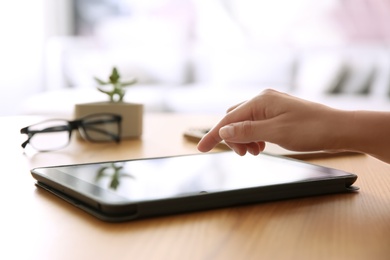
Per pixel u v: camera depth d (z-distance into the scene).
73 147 0.95
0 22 4.03
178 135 1.12
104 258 0.38
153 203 0.48
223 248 0.40
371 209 0.52
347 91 3.80
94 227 0.45
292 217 0.49
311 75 3.85
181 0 4.65
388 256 0.39
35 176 0.60
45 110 3.26
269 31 4.53
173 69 4.16
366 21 4.35
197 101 3.58
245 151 0.62
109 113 1.03
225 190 0.51
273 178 0.57
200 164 0.65
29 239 0.42
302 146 0.58
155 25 4.68
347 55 3.80
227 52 4.14
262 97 0.60
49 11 4.56
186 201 0.49
